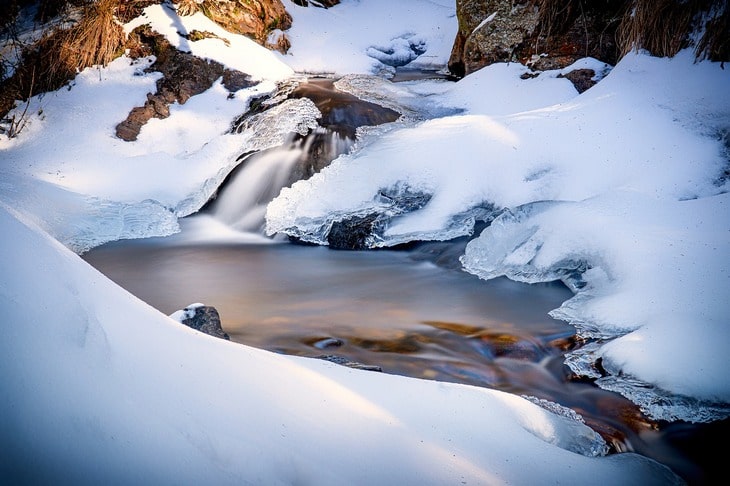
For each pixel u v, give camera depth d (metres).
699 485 3.54
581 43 9.00
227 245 7.61
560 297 5.82
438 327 5.41
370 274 6.66
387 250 7.16
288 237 7.70
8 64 9.55
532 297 5.89
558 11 9.13
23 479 1.74
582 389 4.44
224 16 10.42
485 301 5.89
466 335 5.25
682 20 7.69
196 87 9.41
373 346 5.07
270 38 11.12
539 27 9.39
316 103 9.12
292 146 8.48
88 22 9.58
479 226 7.05
